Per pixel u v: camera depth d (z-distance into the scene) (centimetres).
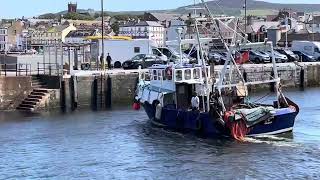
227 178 2333
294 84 6406
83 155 2808
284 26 11569
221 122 3083
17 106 4641
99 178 2383
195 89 3450
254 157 2670
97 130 3506
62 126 3688
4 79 4584
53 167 2578
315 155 2695
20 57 5544
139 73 4744
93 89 4881
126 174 2436
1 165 2628
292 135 3184
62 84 4728
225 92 3325
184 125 3362
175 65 3569
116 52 6156
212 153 2773
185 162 2612
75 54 5578
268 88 6041
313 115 3981
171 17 17488
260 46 3281
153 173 2439
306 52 7562
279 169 2456
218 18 3744
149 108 3700
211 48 6556
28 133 3438
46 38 17288
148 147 2959
